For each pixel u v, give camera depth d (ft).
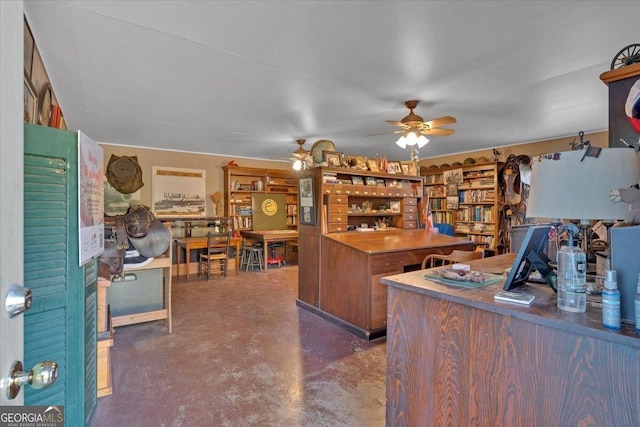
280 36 7.13
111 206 18.63
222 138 17.34
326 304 11.57
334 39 7.27
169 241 9.51
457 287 4.43
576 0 5.88
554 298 3.87
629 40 7.27
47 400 4.59
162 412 6.21
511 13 6.27
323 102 11.53
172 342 9.51
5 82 2.03
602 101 11.48
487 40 7.30
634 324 2.89
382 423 5.90
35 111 7.16
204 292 15.39
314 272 12.26
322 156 12.87
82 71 8.79
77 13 6.22
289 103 11.61
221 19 6.48
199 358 8.49
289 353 8.82
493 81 9.67
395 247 10.57
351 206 14.30
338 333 10.26
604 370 2.92
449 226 16.92
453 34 7.05
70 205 4.80
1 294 1.95
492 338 3.71
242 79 9.48
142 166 19.56
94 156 5.52
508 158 18.81
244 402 6.54
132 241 8.84
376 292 9.99
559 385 3.20
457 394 4.04
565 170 3.53
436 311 4.26
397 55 8.02
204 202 21.54
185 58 8.14
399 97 11.02
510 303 3.69
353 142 18.39
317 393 6.87
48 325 4.59
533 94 10.77
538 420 3.35
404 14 6.32
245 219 22.89
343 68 8.77
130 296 10.36
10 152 2.10
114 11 6.17
